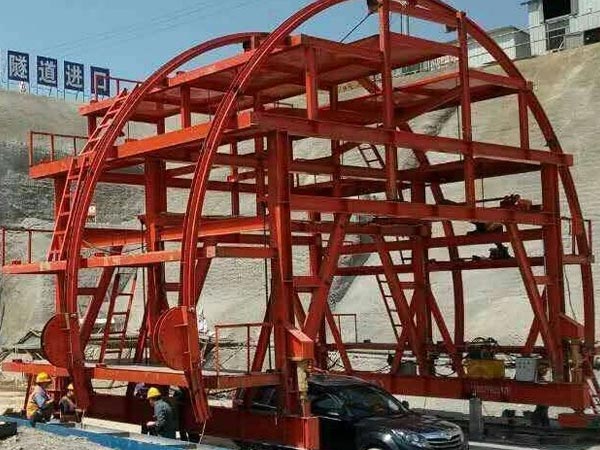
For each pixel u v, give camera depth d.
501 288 32.59
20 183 57.53
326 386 14.83
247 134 14.79
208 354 31.41
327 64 17.11
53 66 69.69
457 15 17.52
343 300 36.47
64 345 16.12
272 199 14.21
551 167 19.25
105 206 58.09
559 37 50.78
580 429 17.94
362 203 15.30
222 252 13.50
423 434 13.34
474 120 42.62
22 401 28.77
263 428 14.45
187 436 15.99
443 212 16.59
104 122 18.34
